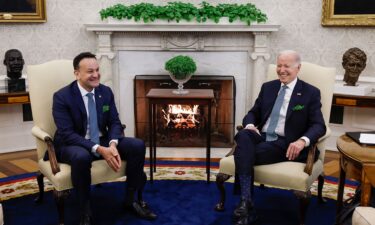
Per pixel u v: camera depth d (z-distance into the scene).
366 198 2.13
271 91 3.01
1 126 4.41
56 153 2.80
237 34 4.57
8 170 3.89
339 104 3.99
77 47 4.72
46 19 4.52
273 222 2.83
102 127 2.92
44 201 3.16
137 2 4.78
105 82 4.64
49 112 2.94
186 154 4.41
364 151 2.30
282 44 4.68
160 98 3.43
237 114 4.77
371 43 4.30
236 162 2.74
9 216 2.90
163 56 4.66
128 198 2.91
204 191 3.36
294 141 2.83
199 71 4.69
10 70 4.07
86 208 2.65
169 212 2.97
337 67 4.51
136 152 2.81
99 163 2.77
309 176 2.59
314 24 4.53
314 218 2.89
